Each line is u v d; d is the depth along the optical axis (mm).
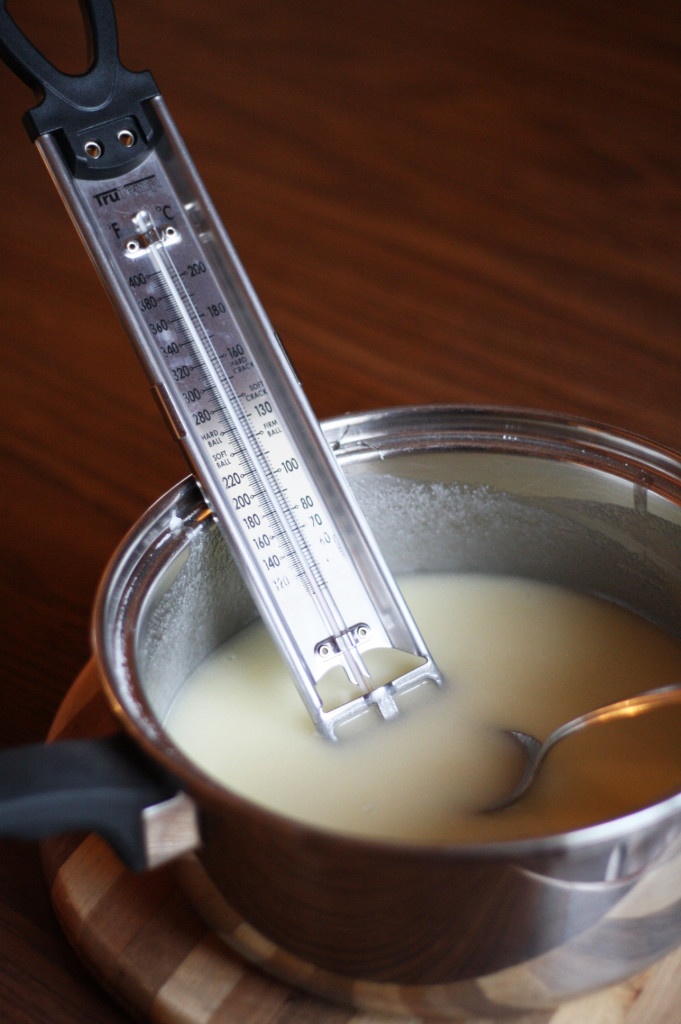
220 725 594
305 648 576
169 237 563
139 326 558
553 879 470
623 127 978
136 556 556
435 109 1010
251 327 574
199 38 1111
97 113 545
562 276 861
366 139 981
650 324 827
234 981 546
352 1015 539
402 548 645
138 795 480
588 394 786
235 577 602
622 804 553
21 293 875
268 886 498
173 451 778
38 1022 556
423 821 554
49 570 720
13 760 473
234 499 569
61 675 672
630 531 605
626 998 542
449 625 633
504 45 1084
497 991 510
